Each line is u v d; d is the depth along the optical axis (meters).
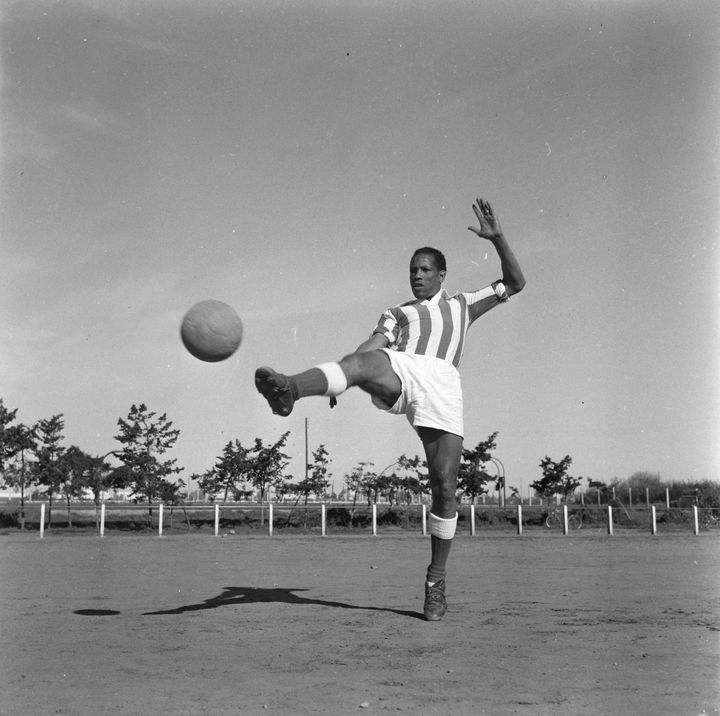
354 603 6.87
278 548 18.02
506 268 6.23
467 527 31.03
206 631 5.10
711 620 5.62
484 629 5.17
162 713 3.03
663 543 20.38
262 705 3.15
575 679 3.62
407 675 3.71
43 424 29.03
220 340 4.37
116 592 8.01
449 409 5.64
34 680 3.63
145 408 30.09
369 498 34.38
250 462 31.88
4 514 30.84
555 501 38.00
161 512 25.14
